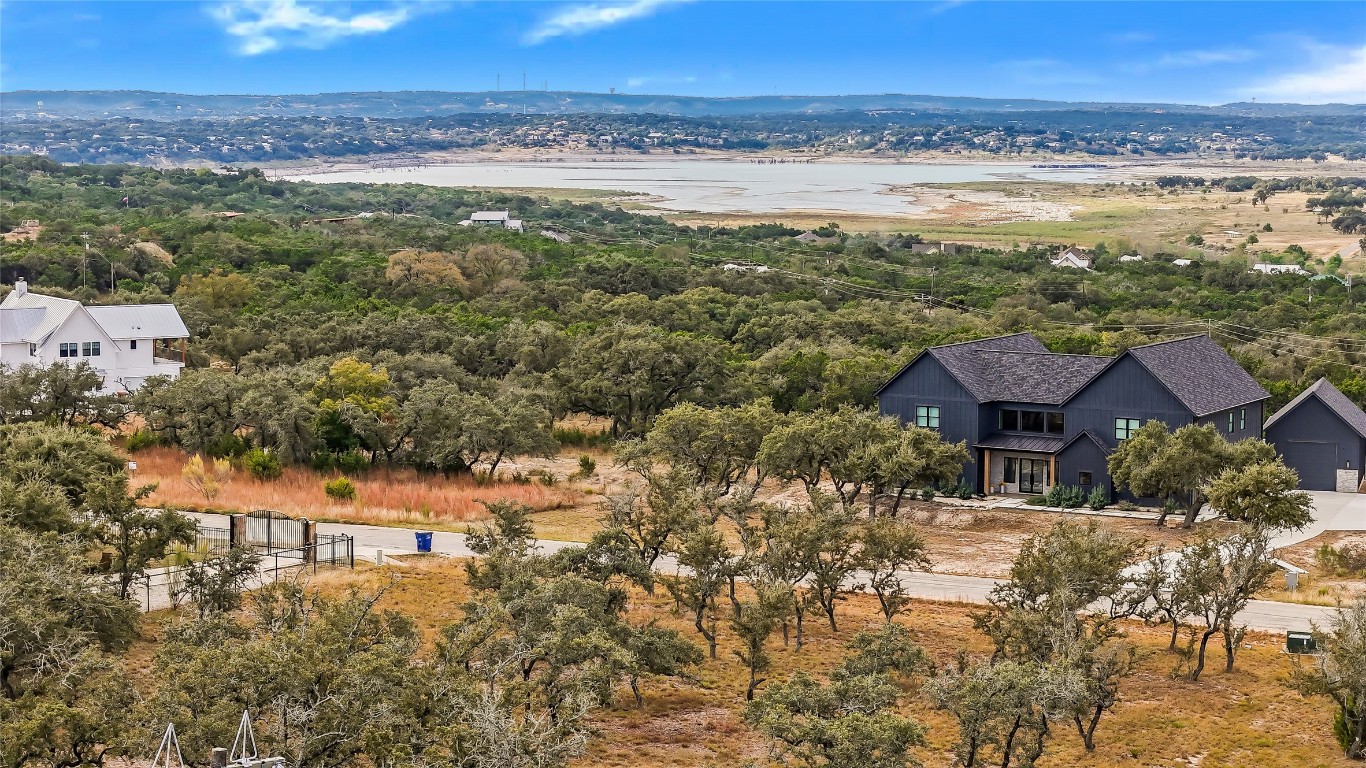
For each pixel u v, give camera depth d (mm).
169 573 45750
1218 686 44094
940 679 34625
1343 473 77500
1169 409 71938
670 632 41625
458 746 27875
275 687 28719
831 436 69188
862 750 29172
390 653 30422
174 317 103625
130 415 95188
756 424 74000
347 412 79562
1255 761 37938
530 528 50656
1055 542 45500
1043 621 39406
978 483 76438
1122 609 51781
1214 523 67938
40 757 27766
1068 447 73625
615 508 48906
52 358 96062
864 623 50750
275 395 80812
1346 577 57781
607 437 94500
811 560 48469
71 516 50375
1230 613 45125
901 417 77938
